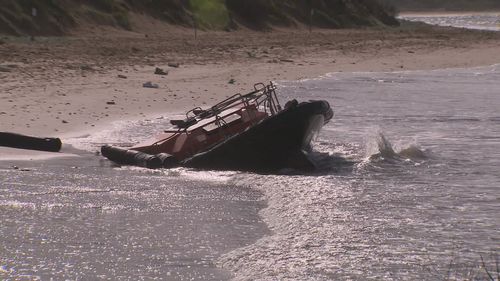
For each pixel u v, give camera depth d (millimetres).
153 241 35125
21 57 127812
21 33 178875
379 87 111062
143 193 45250
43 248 33781
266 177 49812
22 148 58438
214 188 47219
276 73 127375
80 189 45750
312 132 55406
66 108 78625
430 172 52125
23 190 44969
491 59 174500
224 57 154000
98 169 52469
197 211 41062
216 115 57375
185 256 33031
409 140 65750
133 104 84375
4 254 32844
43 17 188875
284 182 48094
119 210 40844
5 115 72375
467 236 35719
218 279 30297
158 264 32000
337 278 29984
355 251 33281
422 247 33938
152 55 150250
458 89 110312
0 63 115938
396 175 51031
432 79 126312
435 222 38281
